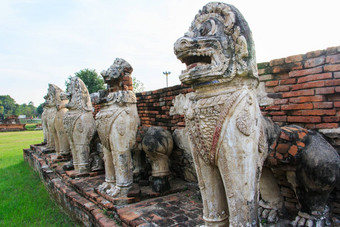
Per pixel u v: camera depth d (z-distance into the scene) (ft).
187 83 7.84
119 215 10.93
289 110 10.73
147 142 12.88
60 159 23.48
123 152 12.73
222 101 7.13
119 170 12.72
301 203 8.36
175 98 15.64
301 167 8.00
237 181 7.07
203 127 7.40
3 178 24.56
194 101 7.84
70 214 15.11
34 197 19.16
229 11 7.18
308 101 10.08
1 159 35.78
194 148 7.83
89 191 14.51
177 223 9.91
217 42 7.17
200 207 11.49
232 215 7.22
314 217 8.08
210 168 7.75
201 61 7.68
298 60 10.35
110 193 12.90
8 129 100.27
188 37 7.42
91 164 18.57
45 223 13.80
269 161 8.59
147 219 10.34
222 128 7.07
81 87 18.16
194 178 14.35
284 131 8.47
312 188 7.88
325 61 9.60
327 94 9.68
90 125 18.26
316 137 8.38
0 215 14.98
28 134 80.48
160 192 13.05
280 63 10.94
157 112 17.60
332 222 8.42
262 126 7.73
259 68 11.72
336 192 9.21
